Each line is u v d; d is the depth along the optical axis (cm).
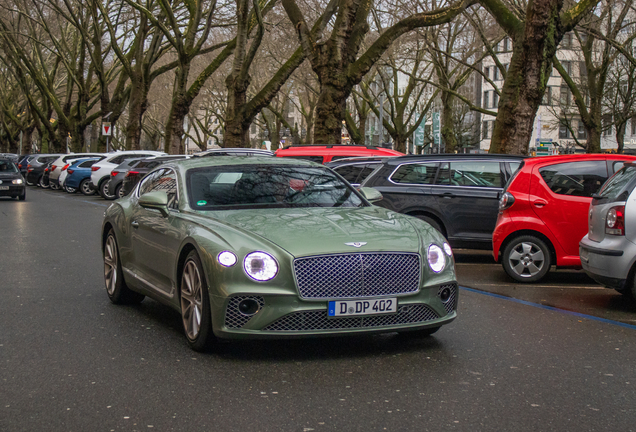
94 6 3531
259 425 382
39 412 404
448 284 538
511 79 1596
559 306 744
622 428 380
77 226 1627
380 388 448
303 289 490
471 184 1052
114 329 616
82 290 816
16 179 2631
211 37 4162
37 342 568
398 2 2788
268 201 609
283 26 3166
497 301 768
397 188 1076
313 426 380
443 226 1066
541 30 1539
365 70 2080
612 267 705
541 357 528
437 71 3744
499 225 913
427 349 548
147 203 607
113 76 4678
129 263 697
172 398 428
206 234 528
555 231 888
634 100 3575
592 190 888
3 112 6738
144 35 3584
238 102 2777
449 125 3803
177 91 3153
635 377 477
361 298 496
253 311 493
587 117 3116
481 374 480
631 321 671
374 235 525
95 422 388
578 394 438
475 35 3172
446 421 389
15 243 1286
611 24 2908
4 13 4069
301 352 537
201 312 520
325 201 624
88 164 3080
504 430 376
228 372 483
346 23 2055
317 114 2102
